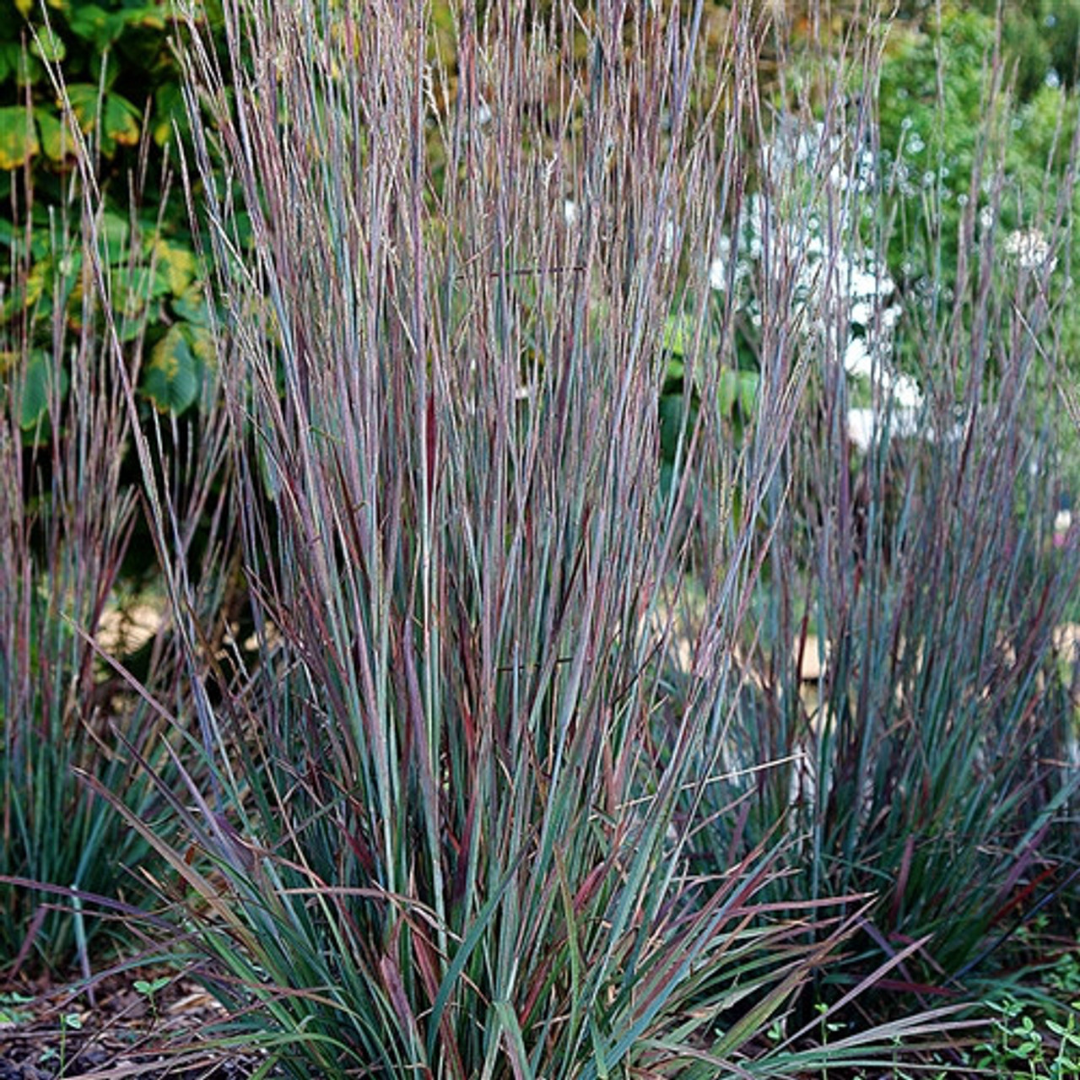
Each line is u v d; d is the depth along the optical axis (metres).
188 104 1.81
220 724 2.88
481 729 1.56
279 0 1.69
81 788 2.72
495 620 1.61
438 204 1.79
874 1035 1.81
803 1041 2.33
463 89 1.70
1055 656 2.80
